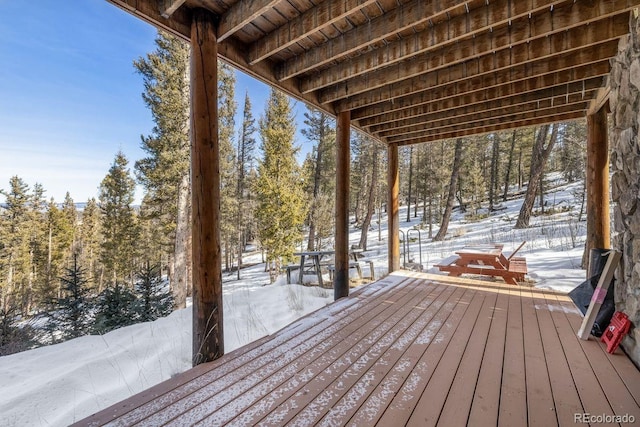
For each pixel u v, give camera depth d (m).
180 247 7.74
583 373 1.79
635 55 2.06
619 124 2.40
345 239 3.69
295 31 2.30
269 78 2.91
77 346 3.12
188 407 1.48
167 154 7.96
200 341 2.03
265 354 2.09
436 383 1.68
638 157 2.01
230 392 1.62
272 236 10.32
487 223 12.65
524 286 4.25
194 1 2.05
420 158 17.25
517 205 15.05
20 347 4.62
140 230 14.07
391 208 5.37
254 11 1.95
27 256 16.12
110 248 13.48
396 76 2.92
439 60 2.65
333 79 3.00
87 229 19.64
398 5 2.19
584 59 2.61
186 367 2.58
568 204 12.48
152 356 2.82
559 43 2.40
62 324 5.16
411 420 1.35
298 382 1.71
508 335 2.39
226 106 11.87
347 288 3.68
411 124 4.23
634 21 2.05
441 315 2.91
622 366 1.88
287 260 10.23
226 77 11.34
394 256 5.36
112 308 5.00
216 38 2.19
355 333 2.46
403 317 2.86
